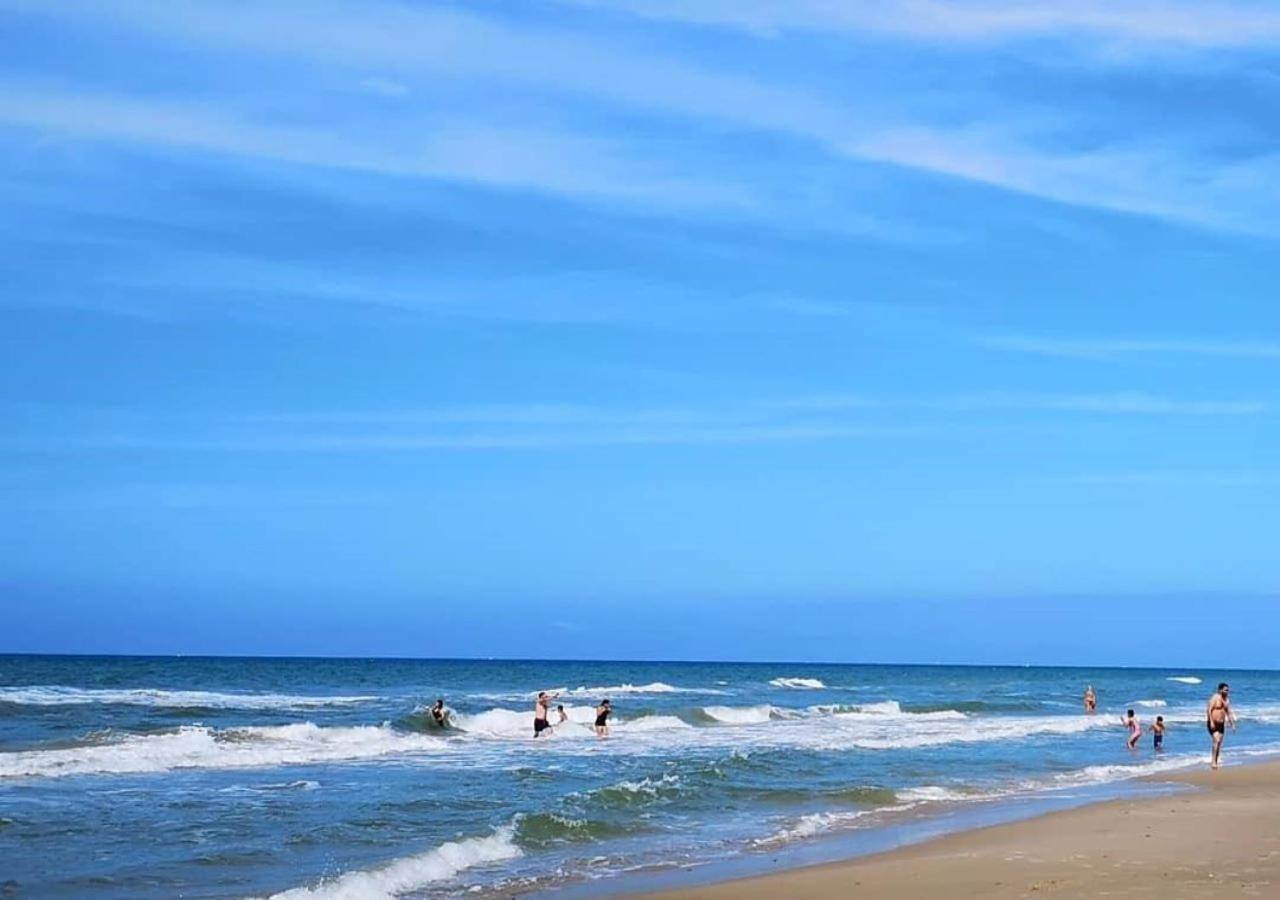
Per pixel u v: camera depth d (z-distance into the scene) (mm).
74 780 21719
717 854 15406
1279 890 12102
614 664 188125
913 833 17141
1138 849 15109
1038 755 31438
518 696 55500
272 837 16188
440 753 28375
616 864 14656
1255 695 90438
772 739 34188
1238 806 20172
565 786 22031
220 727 32500
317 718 37656
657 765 25844
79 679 65312
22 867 14023
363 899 12516
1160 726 35281
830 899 12164
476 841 15359
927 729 40781
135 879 13500
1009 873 13359
